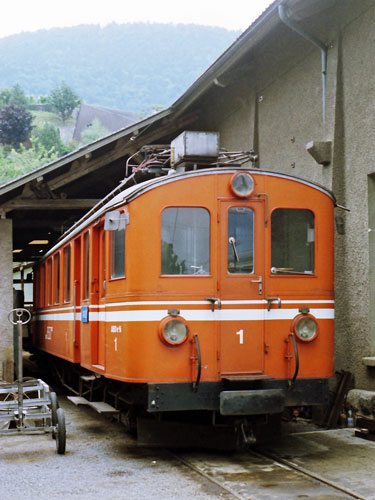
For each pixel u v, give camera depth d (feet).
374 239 28.19
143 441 24.31
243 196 22.98
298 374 22.98
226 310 22.66
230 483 19.58
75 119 302.86
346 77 29.94
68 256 37.04
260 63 38.68
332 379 29.89
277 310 23.08
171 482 19.97
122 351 23.22
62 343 38.68
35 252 69.97
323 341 23.49
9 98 300.20
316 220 23.95
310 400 23.04
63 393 44.73
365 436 25.39
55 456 24.32
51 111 315.17
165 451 24.72
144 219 22.74
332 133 30.35
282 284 23.24
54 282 42.80
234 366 22.52
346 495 18.11
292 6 29.63
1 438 28.27
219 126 46.16
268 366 22.79
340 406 28.19
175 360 22.17
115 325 24.31
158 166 30.86
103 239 27.71
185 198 22.98
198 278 22.66
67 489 19.47
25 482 20.43
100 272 28.04
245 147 41.42
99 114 271.08
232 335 22.61
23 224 53.98
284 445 24.76
